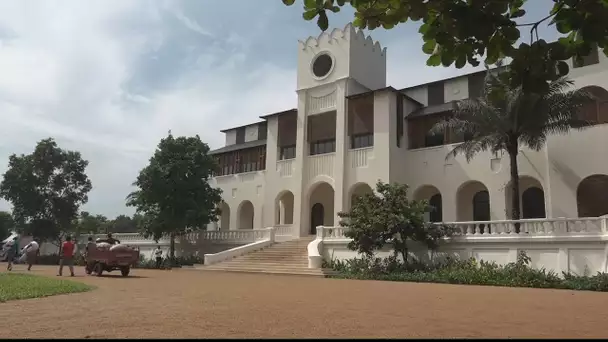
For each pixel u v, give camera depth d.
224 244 33.97
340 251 26.61
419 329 7.18
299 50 35.88
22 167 44.47
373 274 22.14
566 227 19.41
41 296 11.38
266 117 37.25
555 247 19.48
